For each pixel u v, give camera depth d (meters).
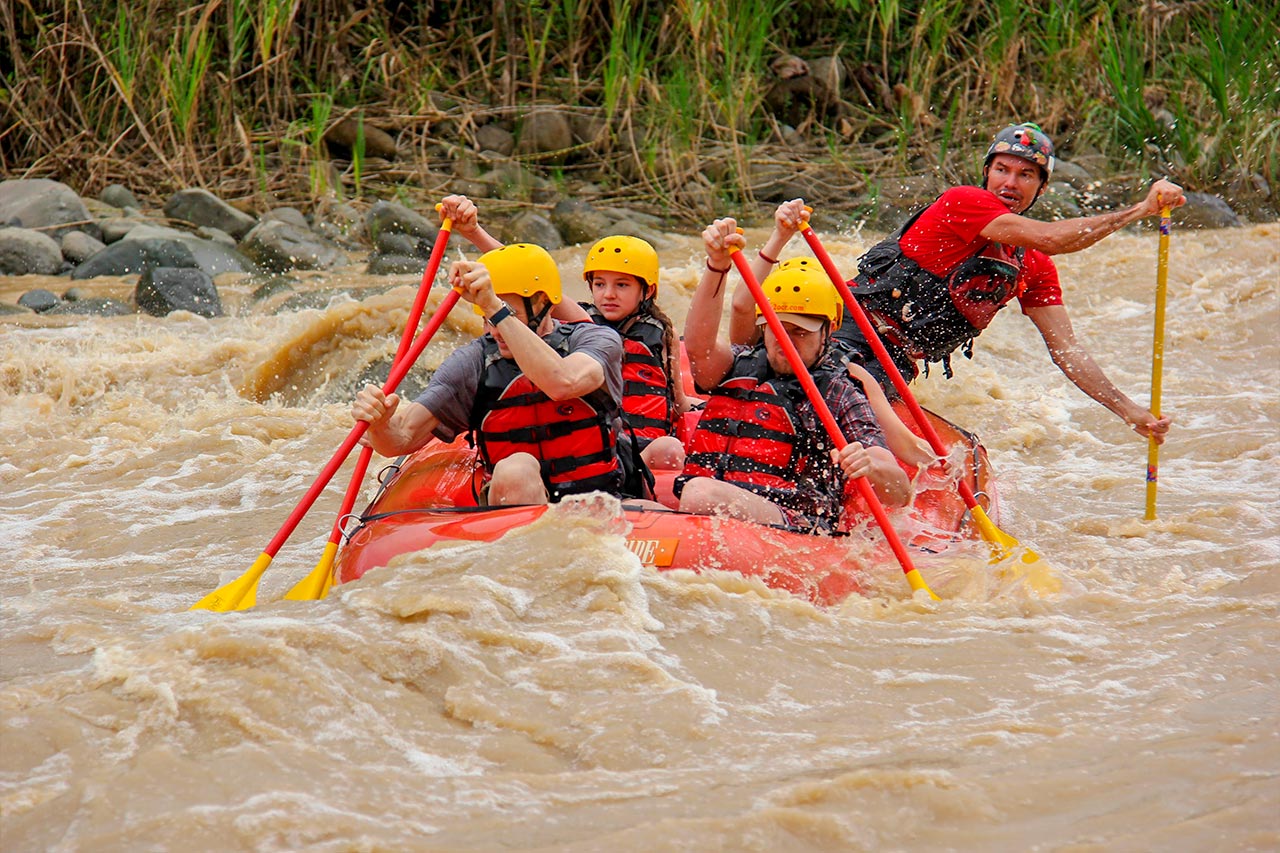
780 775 8.05
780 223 13.63
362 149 40.00
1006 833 7.30
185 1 40.69
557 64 46.75
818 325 13.01
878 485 12.79
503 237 37.91
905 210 40.31
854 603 11.48
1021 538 14.84
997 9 44.38
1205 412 21.36
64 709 8.50
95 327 27.97
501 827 7.37
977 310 15.25
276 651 9.16
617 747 8.44
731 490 12.54
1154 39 44.19
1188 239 35.19
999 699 9.42
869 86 47.03
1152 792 7.65
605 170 43.22
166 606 12.41
